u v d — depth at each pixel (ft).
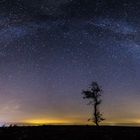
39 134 107.55
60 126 136.46
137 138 105.81
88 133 112.06
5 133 105.29
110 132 115.65
